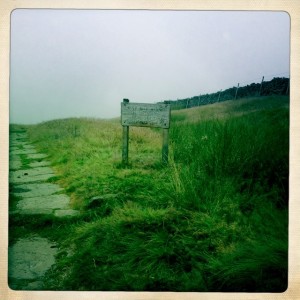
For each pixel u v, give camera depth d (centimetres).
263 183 363
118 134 719
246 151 395
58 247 316
